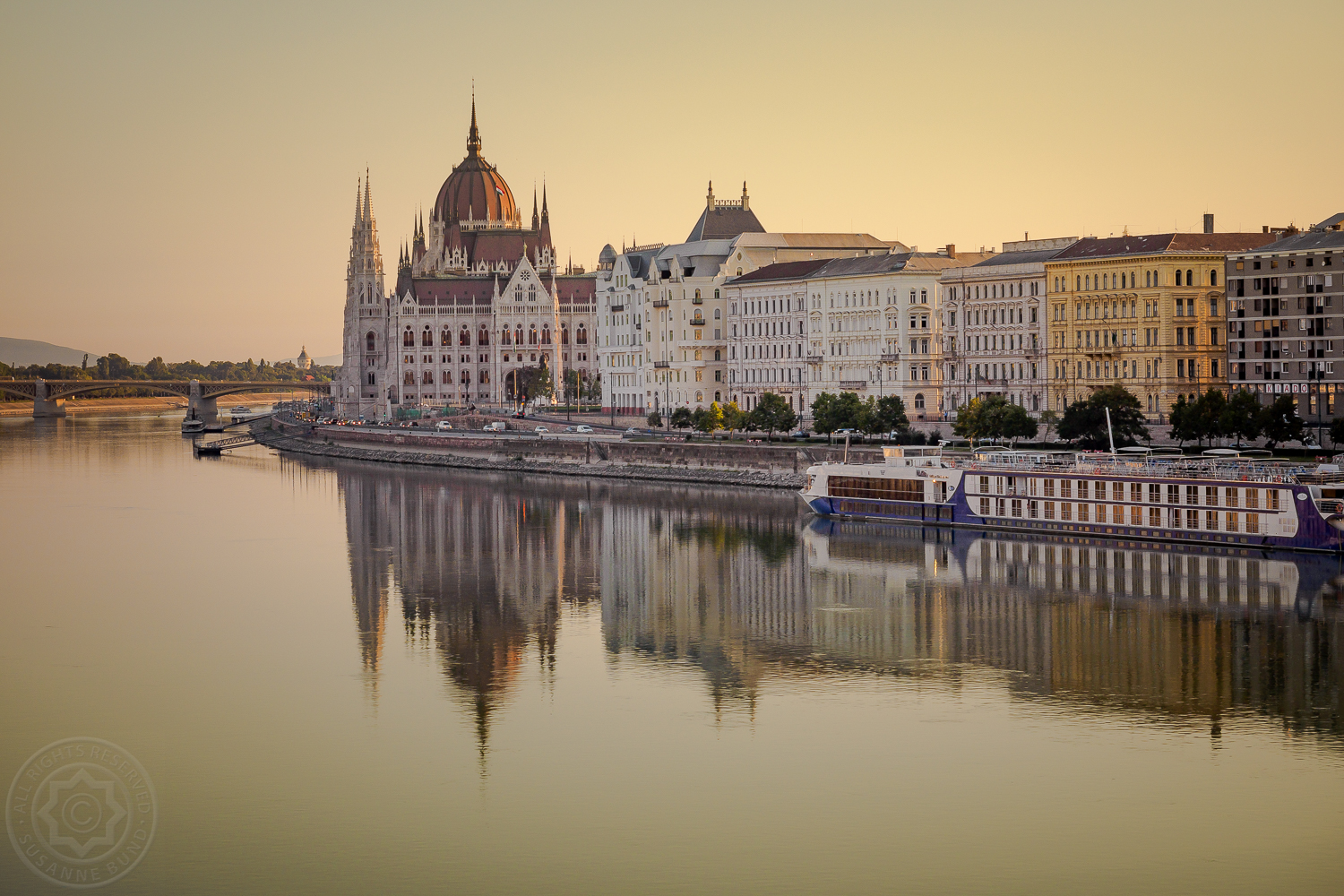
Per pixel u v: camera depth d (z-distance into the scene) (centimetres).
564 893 10106
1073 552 19838
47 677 14888
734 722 13212
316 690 14362
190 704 13950
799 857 10556
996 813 11194
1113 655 14925
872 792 11600
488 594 18675
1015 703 13575
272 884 10294
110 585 19588
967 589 17938
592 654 15538
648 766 12200
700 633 16362
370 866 10525
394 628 16850
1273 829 10862
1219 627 15750
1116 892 10044
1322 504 19050
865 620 16650
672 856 10606
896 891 10094
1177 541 19950
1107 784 11681
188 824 11231
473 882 10288
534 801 11538
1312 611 16250
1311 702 13450
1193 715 13162
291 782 11969
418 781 11956
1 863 10619
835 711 13475
